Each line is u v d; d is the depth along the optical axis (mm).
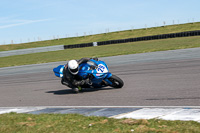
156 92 9984
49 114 7707
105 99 9734
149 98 9086
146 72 15953
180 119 6094
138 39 60156
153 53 28922
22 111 8945
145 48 38438
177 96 8930
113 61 25828
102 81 11703
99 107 8461
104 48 50344
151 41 53812
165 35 56844
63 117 7113
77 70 11039
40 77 20266
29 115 7789
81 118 6859
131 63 22203
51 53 54344
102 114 7375
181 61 19344
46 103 10305
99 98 10047
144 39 59344
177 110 6977
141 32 99000
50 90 13609
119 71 18031
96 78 11117
